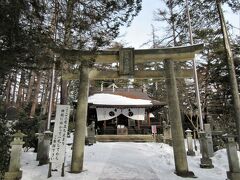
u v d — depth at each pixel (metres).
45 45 6.01
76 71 9.26
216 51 17.97
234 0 9.17
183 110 21.06
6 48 5.59
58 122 8.13
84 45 6.69
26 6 5.23
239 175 6.55
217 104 20.86
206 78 21.22
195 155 12.00
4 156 7.43
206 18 10.30
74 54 7.07
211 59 20.31
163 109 27.81
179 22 11.76
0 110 8.15
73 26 6.03
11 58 5.72
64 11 6.02
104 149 12.97
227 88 19.45
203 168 9.07
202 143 9.47
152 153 12.10
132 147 14.16
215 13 9.96
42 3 5.61
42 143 10.09
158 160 10.24
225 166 9.41
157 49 8.84
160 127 23.22
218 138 13.65
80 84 8.80
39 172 7.82
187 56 8.75
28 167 8.56
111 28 6.23
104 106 20.56
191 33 11.59
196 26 10.98
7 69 6.28
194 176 7.66
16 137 7.01
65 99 16.42
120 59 8.85
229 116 19.25
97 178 7.22
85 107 8.64
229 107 19.41
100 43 6.53
